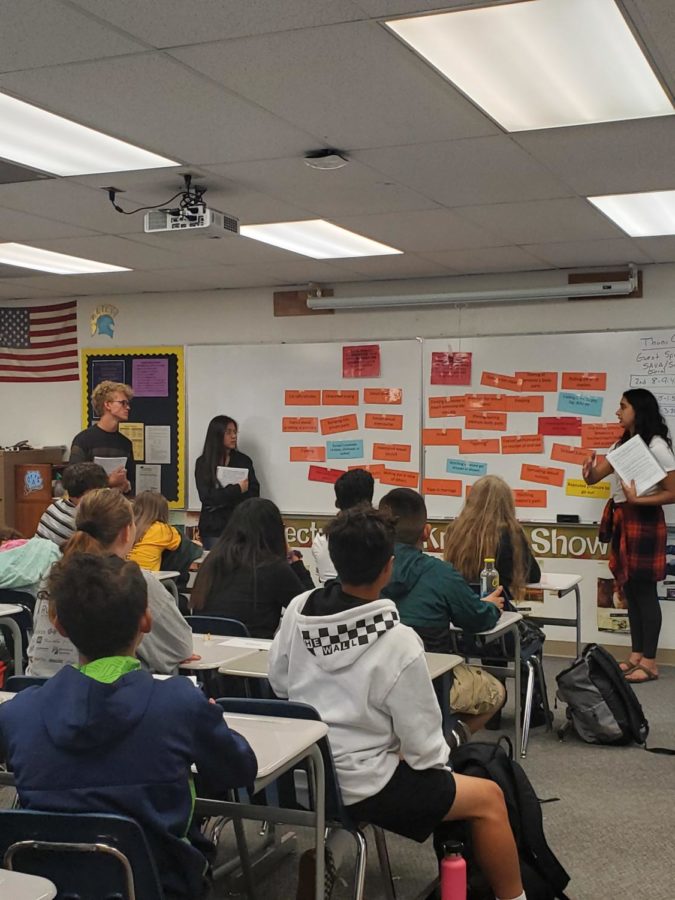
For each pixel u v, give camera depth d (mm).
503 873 2562
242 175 4266
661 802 3982
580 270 6605
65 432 8156
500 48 2838
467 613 3793
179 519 7750
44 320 8172
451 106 3326
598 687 4719
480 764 2797
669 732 4953
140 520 5176
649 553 5926
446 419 6961
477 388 6875
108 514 3025
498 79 3074
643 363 6457
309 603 2559
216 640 3492
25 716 1895
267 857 3330
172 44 2785
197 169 4164
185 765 1870
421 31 2717
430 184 4406
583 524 6613
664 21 2658
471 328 6914
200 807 2447
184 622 3104
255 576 3811
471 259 6297
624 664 6273
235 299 7574
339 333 7270
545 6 2566
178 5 2521
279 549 3930
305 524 7367
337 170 4164
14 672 4203
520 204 4789
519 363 6766
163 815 1840
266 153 3914
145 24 2641
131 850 1774
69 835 1796
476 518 4773
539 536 6750
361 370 7176
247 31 2693
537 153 3904
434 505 7004
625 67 2982
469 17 2623
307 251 6039
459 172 4199
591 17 2641
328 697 2473
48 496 7832
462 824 2604
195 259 6309
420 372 7023
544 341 6699
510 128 3574
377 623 2434
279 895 3146
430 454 7012
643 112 3398
